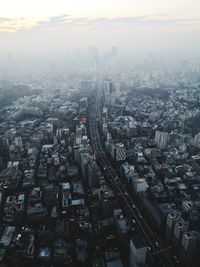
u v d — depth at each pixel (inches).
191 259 7504.9
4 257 7706.7
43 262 7652.6
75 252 7854.3
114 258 7642.7
